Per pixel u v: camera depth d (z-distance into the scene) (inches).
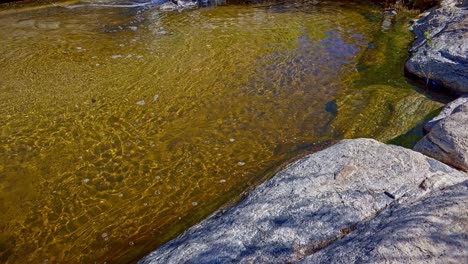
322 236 111.2
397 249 94.0
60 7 469.1
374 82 262.2
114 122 227.8
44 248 149.1
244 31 371.2
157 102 247.9
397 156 141.9
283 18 410.9
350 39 344.8
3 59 314.5
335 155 146.1
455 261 89.3
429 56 259.1
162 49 330.3
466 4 368.2
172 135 215.2
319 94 251.8
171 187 178.1
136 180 183.0
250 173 183.6
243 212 127.8
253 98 249.4
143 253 140.2
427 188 125.5
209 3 471.8
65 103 248.4
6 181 183.9
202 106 242.1
